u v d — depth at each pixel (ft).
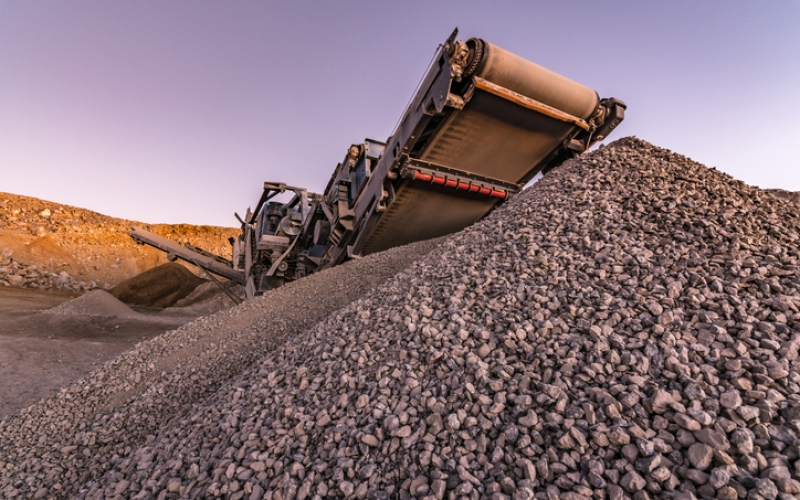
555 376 9.68
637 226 16.28
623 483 7.05
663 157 23.26
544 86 29.37
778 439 7.11
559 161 35.81
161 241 63.36
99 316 70.74
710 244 14.23
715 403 7.95
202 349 25.88
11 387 31.89
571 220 17.97
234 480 9.88
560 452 8.01
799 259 12.84
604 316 11.33
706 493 6.61
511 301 13.38
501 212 24.18
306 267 54.13
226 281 125.08
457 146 32.78
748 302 10.96
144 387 22.16
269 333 25.77
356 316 16.93
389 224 38.81
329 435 10.24
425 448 8.90
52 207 158.81
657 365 9.36
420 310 14.46
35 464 16.81
